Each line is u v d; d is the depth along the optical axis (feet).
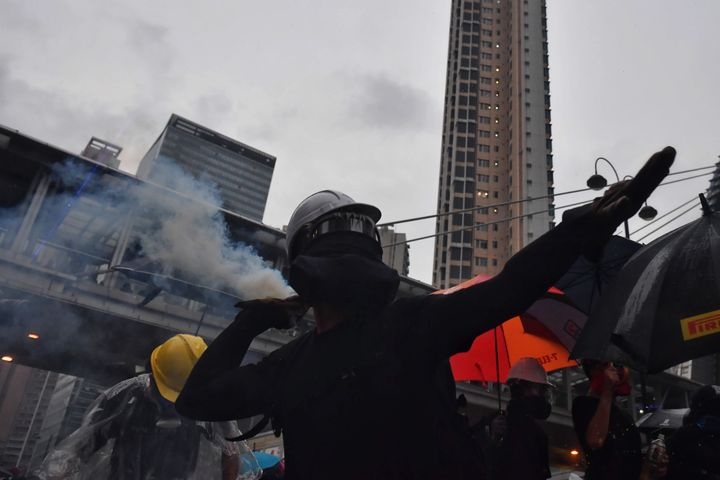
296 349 3.86
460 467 2.97
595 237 2.75
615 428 9.67
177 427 8.95
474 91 365.20
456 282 299.99
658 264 7.41
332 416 3.07
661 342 6.72
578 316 12.12
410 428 2.95
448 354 3.06
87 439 8.58
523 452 9.49
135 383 9.16
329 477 3.01
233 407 3.79
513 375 10.58
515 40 368.48
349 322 3.34
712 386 9.76
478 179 334.65
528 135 325.42
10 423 407.03
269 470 16.17
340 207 3.72
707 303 6.68
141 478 8.51
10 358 77.05
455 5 407.44
